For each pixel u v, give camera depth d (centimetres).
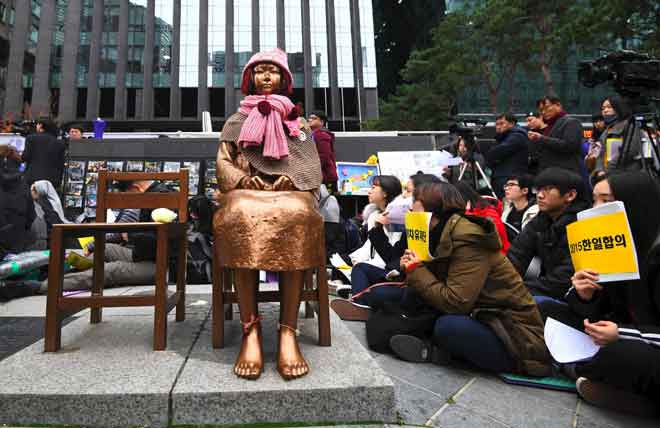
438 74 1962
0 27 3431
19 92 3444
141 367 178
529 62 1778
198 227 444
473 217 232
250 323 180
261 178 215
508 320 218
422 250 239
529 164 496
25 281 362
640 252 173
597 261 179
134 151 687
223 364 182
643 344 169
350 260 429
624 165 373
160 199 262
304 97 3584
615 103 423
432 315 240
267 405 157
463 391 202
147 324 248
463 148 546
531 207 377
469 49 1822
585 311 191
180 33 3534
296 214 183
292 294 183
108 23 3503
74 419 152
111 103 3534
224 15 3566
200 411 155
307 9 3625
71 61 3447
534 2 1537
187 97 3625
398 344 237
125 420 153
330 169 523
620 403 185
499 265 229
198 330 237
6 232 397
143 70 3503
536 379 214
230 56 3538
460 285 222
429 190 246
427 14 3653
